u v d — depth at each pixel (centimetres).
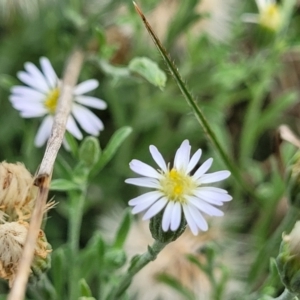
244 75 29
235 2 30
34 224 19
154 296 26
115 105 29
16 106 24
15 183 20
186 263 26
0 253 20
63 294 24
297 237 20
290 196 22
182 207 19
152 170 20
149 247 20
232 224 27
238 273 26
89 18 27
